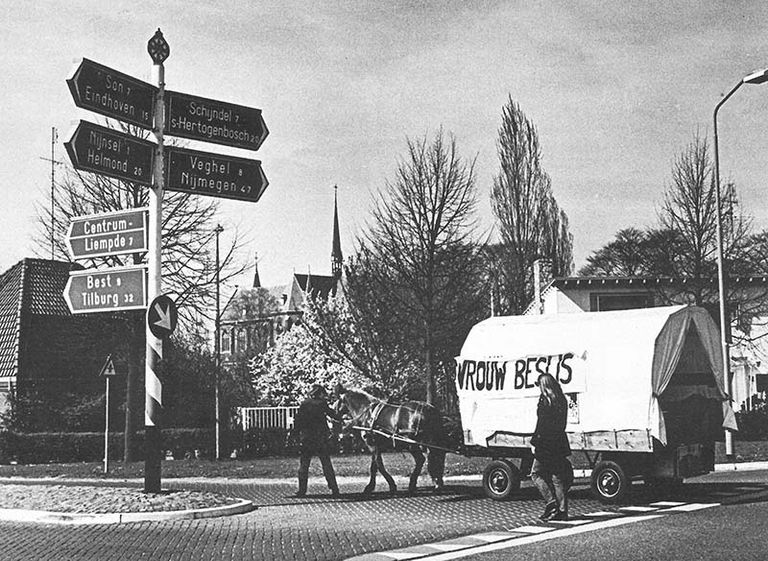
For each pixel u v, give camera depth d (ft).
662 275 121.70
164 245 95.40
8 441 109.09
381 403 55.72
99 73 47.29
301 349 156.25
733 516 41.42
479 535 38.73
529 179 157.99
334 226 346.33
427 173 102.68
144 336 100.22
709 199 108.99
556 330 48.93
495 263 146.00
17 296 135.44
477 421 51.03
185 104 51.72
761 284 119.85
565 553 33.22
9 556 35.24
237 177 53.57
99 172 47.29
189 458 108.06
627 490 46.70
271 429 107.76
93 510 46.21
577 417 47.24
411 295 105.50
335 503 52.11
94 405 117.70
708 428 51.34
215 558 34.40
